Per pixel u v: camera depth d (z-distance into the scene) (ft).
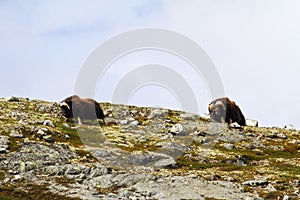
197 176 479.82
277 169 551.18
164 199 403.34
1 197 378.94
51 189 416.05
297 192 442.09
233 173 516.73
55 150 524.11
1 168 459.73
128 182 446.60
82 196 401.08
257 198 415.44
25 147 515.50
